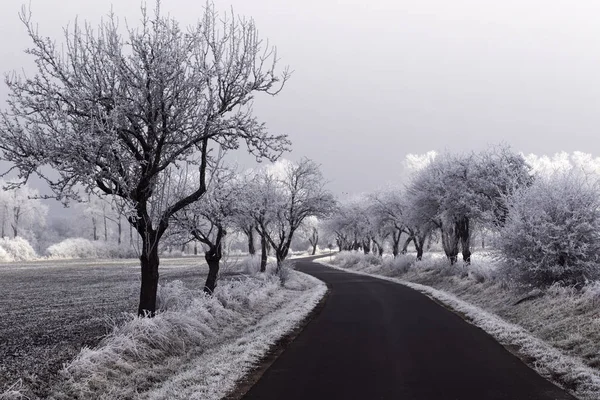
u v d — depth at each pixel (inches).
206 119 530.9
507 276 786.2
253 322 721.0
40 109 456.1
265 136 546.9
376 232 2450.8
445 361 425.1
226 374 382.6
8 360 424.8
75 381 358.0
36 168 446.9
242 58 532.1
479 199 1243.8
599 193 746.2
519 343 500.7
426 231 1624.0
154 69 492.4
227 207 819.4
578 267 718.5
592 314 526.6
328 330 609.0
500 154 1283.2
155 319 498.6
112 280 1483.8
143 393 347.9
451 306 865.5
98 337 515.8
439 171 1475.1
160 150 516.7
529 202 784.9
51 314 754.2
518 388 334.0
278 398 317.7
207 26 526.6
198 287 1129.4
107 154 475.2
